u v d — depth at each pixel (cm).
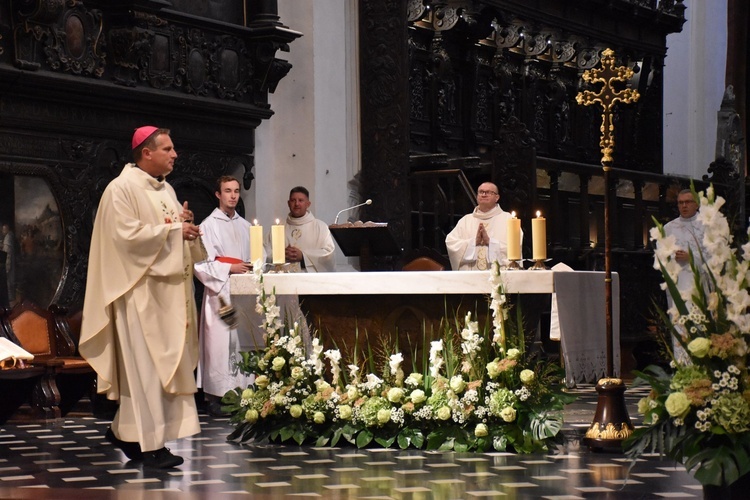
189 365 684
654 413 459
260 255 785
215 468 664
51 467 668
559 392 736
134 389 667
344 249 905
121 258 671
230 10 1181
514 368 726
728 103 1836
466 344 725
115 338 682
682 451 445
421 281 738
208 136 1155
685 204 1079
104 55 1023
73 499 557
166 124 1100
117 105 1034
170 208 702
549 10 1648
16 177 959
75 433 812
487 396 720
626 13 1811
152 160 698
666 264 460
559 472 639
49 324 948
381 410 732
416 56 1475
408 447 734
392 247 888
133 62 1039
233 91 1174
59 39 969
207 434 816
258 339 798
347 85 1345
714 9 2202
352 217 1339
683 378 442
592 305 776
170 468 663
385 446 732
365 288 749
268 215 1271
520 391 716
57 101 981
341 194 1321
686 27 2166
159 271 671
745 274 441
